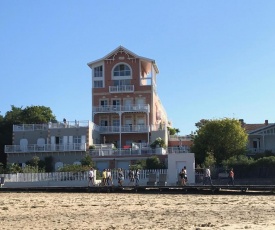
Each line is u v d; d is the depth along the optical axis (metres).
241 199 31.50
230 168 52.91
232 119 63.97
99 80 80.00
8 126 82.06
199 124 76.31
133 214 23.05
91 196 36.56
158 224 18.92
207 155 60.69
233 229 16.95
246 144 66.75
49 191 43.69
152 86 78.44
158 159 62.03
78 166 57.81
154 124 78.38
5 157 78.38
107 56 79.69
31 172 58.06
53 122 77.81
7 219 21.41
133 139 76.06
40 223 19.84
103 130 76.44
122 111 76.88
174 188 39.84
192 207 26.30
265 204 27.48
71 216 22.48
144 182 51.09
